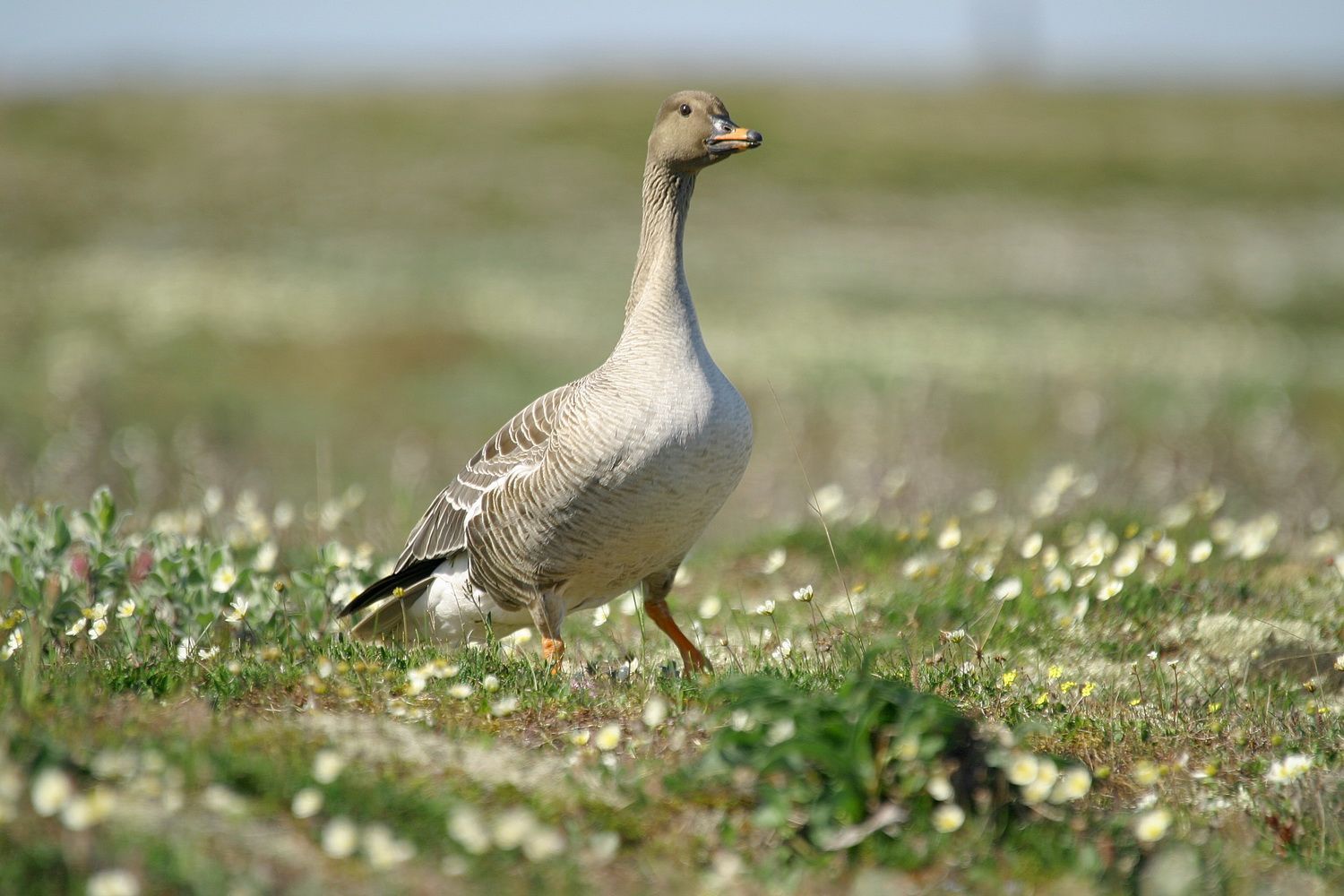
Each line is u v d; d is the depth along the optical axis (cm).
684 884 587
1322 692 938
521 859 593
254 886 530
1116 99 10075
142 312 3422
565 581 980
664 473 923
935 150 7506
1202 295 4291
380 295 3756
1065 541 1337
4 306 3481
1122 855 631
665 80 11150
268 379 2955
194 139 7038
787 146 7356
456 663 875
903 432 2239
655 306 973
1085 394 2697
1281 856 682
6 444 2092
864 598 1188
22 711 671
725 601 1273
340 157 6725
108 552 1012
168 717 711
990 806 646
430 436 2498
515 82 11050
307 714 762
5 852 539
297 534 1436
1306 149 8019
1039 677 947
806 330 3444
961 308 3938
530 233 5203
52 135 6869
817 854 610
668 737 745
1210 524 1398
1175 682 934
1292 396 2864
